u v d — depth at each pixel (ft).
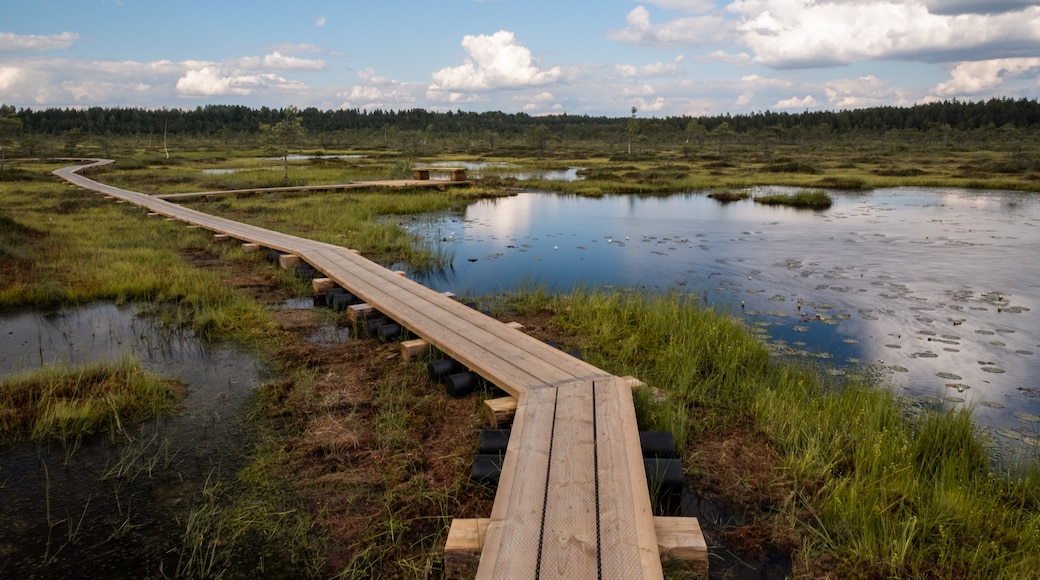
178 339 22.00
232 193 65.31
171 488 12.62
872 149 186.60
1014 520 11.44
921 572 10.00
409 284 26.22
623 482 10.62
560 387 14.97
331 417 15.74
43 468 13.37
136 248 37.35
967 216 54.49
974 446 14.23
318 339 22.29
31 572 10.18
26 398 16.37
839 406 15.92
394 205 59.00
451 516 11.59
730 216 56.44
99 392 16.70
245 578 10.10
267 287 30.12
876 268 34.65
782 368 19.42
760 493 12.37
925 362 20.68
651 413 15.16
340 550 10.75
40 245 36.32
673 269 35.14
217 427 15.28
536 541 9.02
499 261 37.55
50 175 91.76
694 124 196.85
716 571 10.27
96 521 11.55
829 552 10.59
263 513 11.73
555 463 11.25
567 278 33.12
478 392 17.19
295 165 118.42
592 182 85.05
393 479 12.84
